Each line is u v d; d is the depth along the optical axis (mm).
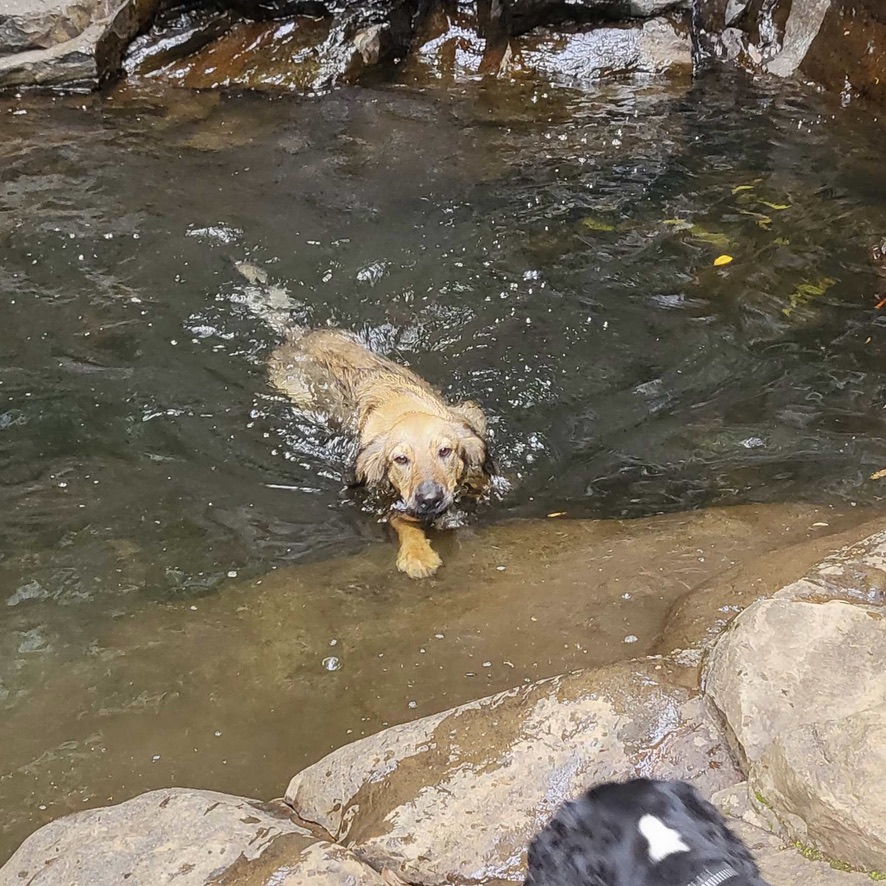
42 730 1570
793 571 1639
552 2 3623
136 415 2180
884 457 2014
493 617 1698
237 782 1479
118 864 1304
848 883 1173
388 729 1453
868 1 3361
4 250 2619
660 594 1700
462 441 2037
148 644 1701
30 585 1821
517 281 2533
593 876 963
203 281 2543
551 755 1374
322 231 2730
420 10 3746
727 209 2775
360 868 1277
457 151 3133
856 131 3182
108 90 3498
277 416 2201
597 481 2029
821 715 1330
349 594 1790
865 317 2371
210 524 1954
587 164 3031
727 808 1288
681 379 2238
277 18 3668
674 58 3604
